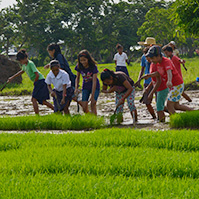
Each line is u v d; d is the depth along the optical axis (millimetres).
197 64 77812
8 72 47688
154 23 161500
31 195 7039
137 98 29453
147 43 23812
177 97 16703
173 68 16297
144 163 9016
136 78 45906
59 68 17625
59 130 15719
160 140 11492
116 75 16141
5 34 153375
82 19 168250
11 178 8227
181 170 8664
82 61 17328
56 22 163375
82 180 7957
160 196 6875
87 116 16547
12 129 16219
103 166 8875
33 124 16188
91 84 17750
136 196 6996
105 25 178375
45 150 10609
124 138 11781
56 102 17938
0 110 24766
